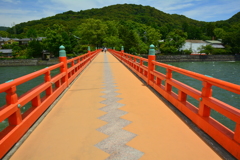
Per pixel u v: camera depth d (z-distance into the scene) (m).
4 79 33.22
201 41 76.69
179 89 3.44
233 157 1.99
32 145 2.36
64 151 2.21
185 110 3.16
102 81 6.94
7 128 2.32
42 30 108.00
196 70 40.56
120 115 3.38
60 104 4.10
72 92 5.22
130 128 2.83
